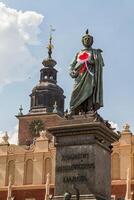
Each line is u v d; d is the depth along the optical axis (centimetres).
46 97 8162
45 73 8519
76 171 1538
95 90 1669
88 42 1744
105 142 1619
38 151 6028
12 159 6141
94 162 1523
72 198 1495
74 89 1673
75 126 1561
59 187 1545
